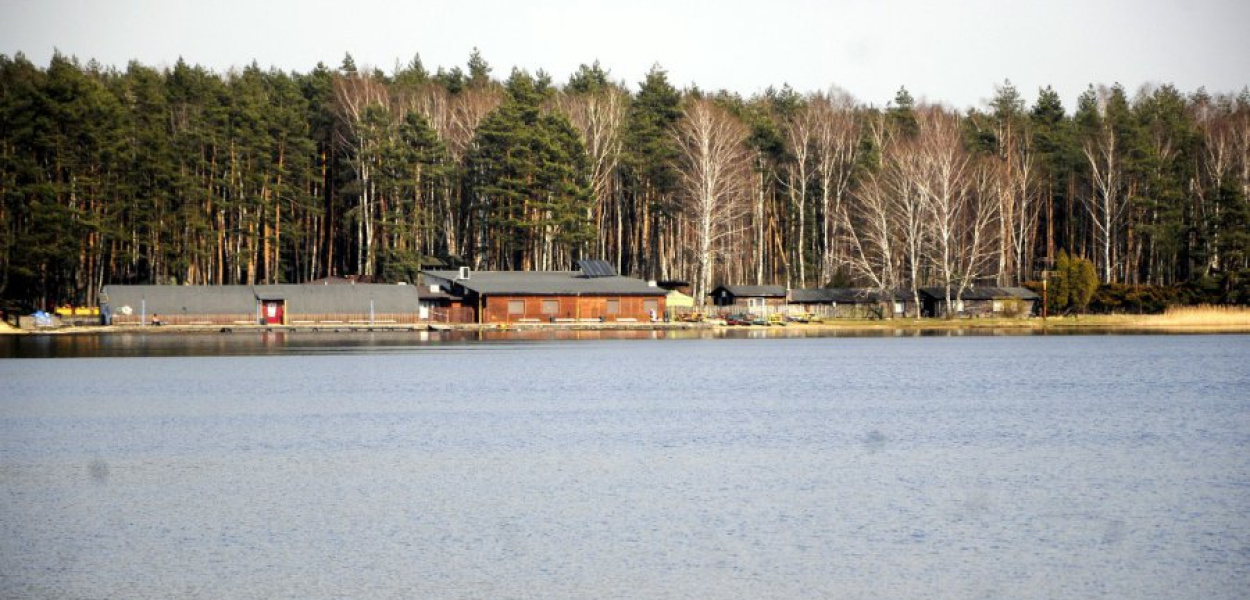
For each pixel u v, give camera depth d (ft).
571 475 151.12
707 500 134.92
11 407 228.02
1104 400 242.37
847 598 98.22
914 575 104.58
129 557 110.52
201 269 534.78
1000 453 169.27
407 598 98.07
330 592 99.71
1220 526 122.21
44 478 149.89
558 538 117.08
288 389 263.08
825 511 128.98
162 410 223.10
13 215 460.55
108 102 489.26
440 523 123.54
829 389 265.75
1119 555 111.14
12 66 510.17
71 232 465.47
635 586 101.24
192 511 129.70
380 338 451.53
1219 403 237.04
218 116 514.68
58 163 468.75
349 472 153.79
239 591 100.01
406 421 206.90
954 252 532.73
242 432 192.95
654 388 266.98
